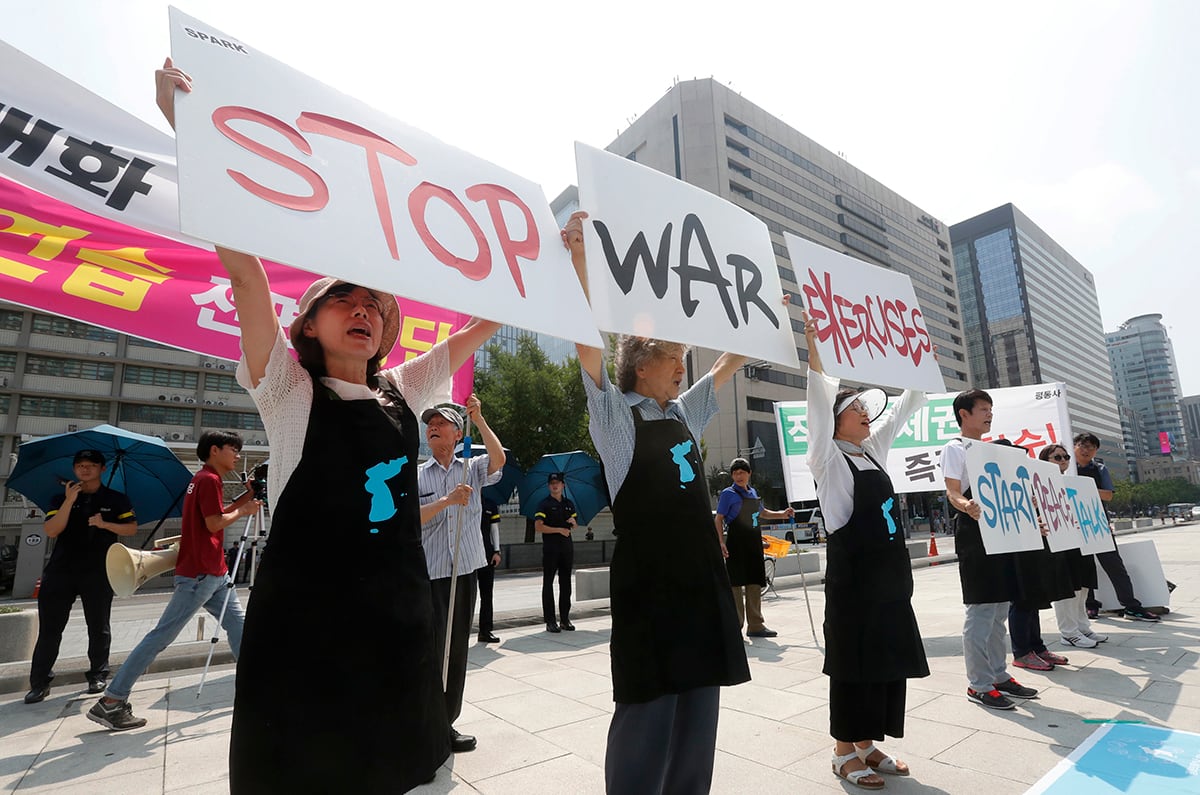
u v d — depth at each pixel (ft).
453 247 5.32
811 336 9.09
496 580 50.44
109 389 89.86
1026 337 291.58
